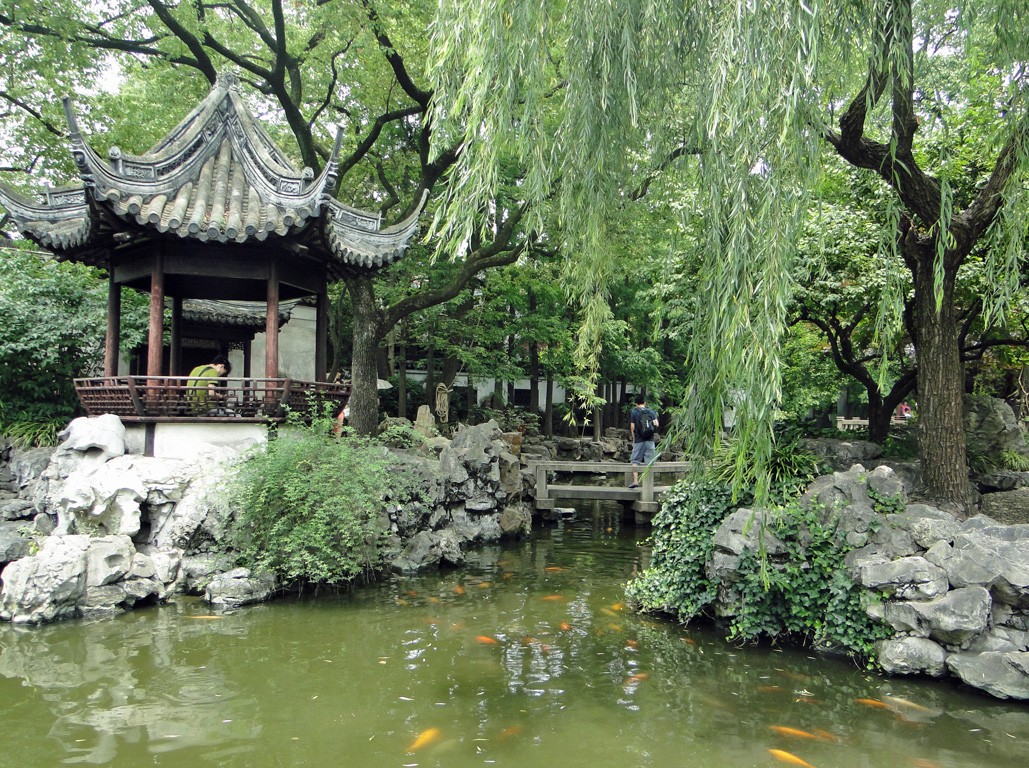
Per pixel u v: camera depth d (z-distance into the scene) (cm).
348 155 1485
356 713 434
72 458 795
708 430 428
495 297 1792
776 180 340
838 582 553
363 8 1085
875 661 528
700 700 464
